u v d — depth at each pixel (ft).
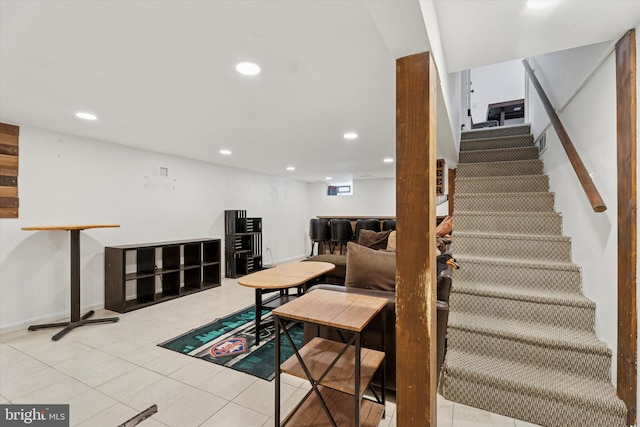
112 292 11.66
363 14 4.42
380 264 7.00
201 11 4.31
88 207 11.50
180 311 11.66
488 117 22.16
